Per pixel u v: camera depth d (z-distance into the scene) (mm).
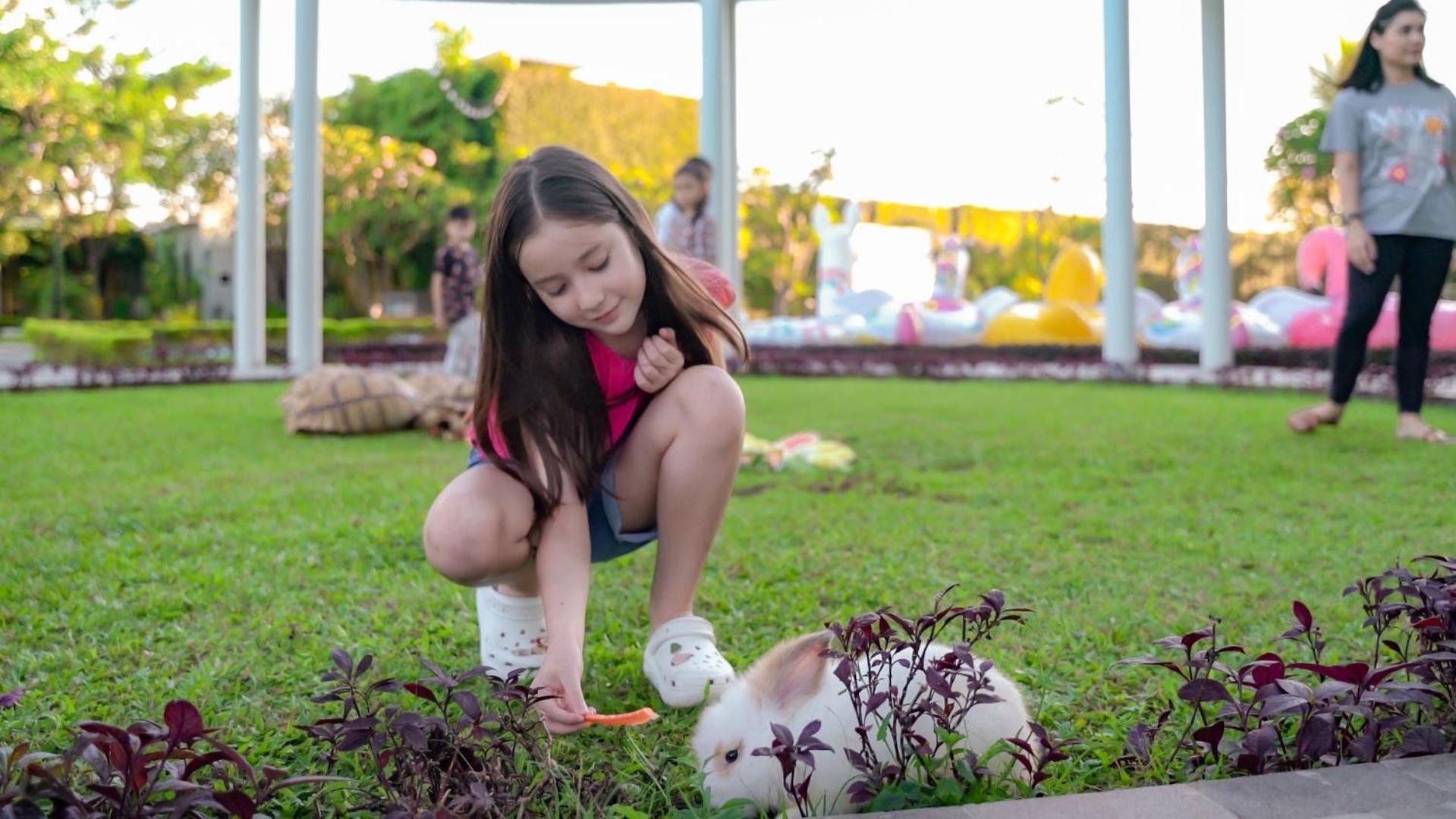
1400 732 1929
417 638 2738
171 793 1734
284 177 28203
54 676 2418
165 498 4605
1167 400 9586
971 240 27188
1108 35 12914
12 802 1335
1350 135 6219
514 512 2125
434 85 28703
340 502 4543
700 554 2334
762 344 18062
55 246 26094
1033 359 15891
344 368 7352
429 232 29484
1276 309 16312
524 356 2137
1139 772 1893
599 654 2576
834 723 1676
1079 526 4137
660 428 2240
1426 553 3629
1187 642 1846
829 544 3812
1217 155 12680
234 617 2924
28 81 17312
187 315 30375
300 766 1888
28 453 6020
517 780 1688
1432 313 6340
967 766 1674
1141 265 28828
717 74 13055
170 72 20688
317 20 13211
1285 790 1579
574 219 1991
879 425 7598
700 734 1760
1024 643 2672
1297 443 6371
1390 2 6062
